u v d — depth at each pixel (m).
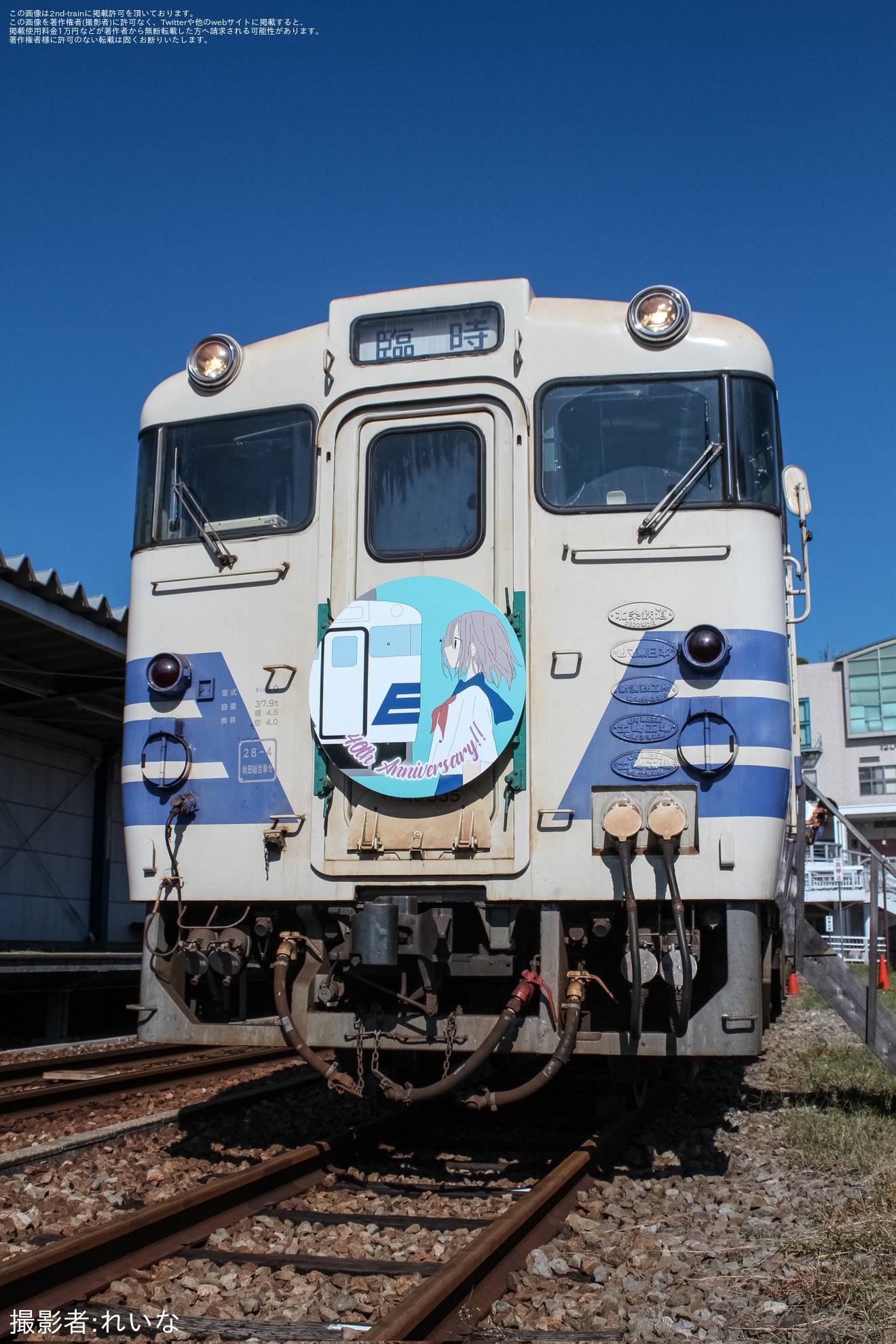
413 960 5.75
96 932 19.16
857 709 52.84
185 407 6.64
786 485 7.37
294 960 5.93
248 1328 3.80
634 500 5.87
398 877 5.71
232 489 6.45
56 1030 13.96
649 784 5.55
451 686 5.76
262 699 6.10
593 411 6.00
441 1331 3.68
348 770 5.80
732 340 6.02
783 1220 4.95
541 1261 4.34
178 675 6.22
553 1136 6.75
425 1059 6.99
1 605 12.25
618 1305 4.00
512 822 5.61
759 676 5.61
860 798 52.22
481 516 5.98
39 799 17.95
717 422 5.90
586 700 5.68
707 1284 4.19
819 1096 8.17
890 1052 6.44
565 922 5.69
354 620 5.94
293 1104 8.02
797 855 6.78
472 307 6.19
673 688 5.61
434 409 6.15
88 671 15.55
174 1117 7.23
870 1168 5.68
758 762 5.52
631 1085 6.84
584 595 5.79
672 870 5.32
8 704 16.27
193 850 6.08
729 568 5.72
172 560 6.46
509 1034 5.48
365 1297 4.06
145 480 6.68
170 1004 6.03
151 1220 4.48
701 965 5.78
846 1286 4.04
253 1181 5.20
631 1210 5.16
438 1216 5.10
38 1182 5.73
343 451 6.23
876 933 6.66
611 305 6.16
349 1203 5.27
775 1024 13.88
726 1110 7.88
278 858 5.92
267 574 6.23
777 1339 3.70
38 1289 3.95
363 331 6.31
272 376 6.47
